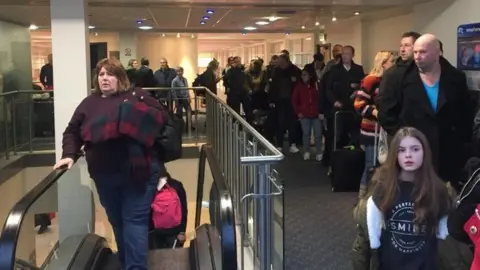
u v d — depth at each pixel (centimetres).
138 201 368
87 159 369
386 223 255
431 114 351
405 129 260
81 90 599
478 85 601
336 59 809
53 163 927
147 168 364
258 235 371
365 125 521
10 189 850
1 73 1052
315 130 829
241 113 1088
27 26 1224
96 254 451
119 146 361
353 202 593
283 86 874
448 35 698
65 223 484
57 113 600
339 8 855
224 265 294
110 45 1828
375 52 1088
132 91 371
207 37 2297
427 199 249
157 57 1952
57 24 591
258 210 373
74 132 373
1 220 788
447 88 353
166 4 779
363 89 519
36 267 416
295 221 527
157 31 1561
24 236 369
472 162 329
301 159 844
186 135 984
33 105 923
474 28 605
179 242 520
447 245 308
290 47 2211
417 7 785
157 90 996
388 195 253
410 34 386
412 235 253
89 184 505
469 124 369
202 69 3525
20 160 900
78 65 597
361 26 1123
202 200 575
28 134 924
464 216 243
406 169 253
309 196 623
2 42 1064
